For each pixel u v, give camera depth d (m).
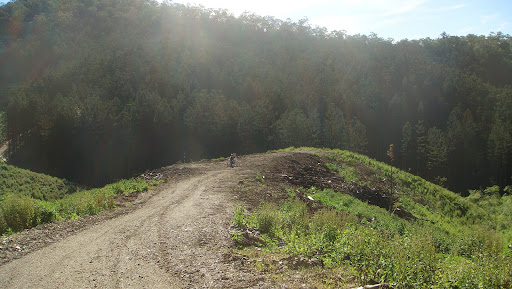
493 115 68.88
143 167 61.97
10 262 7.57
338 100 73.62
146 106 62.38
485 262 6.80
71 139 59.91
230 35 119.94
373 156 73.06
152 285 6.20
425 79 82.19
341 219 11.87
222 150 62.91
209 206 13.24
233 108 62.47
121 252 8.06
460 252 11.34
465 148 63.06
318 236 9.23
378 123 76.12
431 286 6.21
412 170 66.88
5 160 60.12
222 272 6.71
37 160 61.38
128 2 127.81
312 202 15.96
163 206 13.59
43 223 11.59
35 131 62.88
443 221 20.06
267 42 118.56
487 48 102.19
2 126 68.31
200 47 102.00
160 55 91.12
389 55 96.06
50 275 6.76
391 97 79.06
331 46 114.31
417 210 20.28
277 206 14.31
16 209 11.54
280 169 21.50
